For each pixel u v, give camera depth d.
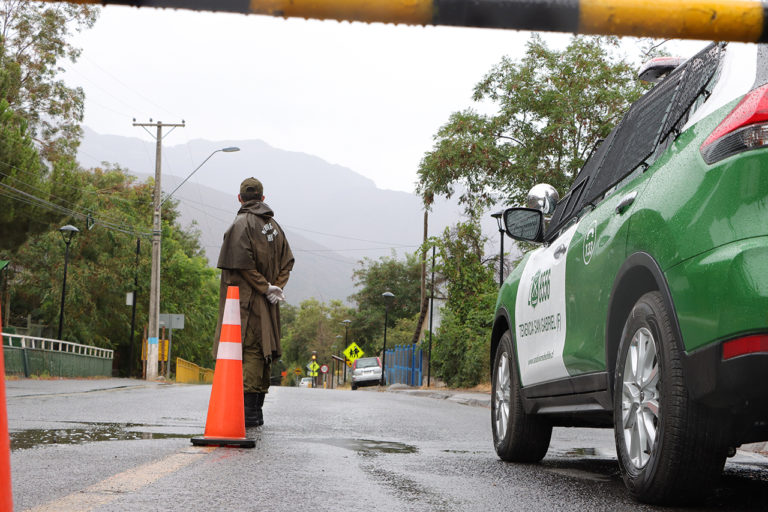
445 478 4.56
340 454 5.54
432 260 29.17
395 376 55.38
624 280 4.00
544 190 6.14
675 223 3.50
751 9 1.49
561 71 24.14
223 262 7.29
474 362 27.66
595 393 4.49
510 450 5.66
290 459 5.07
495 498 3.89
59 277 39.50
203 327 53.47
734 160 3.25
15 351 24.41
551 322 5.14
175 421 7.96
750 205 3.17
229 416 5.71
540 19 1.45
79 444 5.59
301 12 1.40
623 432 3.96
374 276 83.94
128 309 44.31
